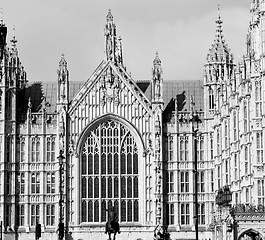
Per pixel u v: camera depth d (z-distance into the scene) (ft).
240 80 510.58
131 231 588.50
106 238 588.09
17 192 595.06
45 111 602.03
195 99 614.34
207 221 593.83
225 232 450.71
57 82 606.55
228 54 604.90
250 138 488.85
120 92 597.11
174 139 598.34
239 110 512.63
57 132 596.70
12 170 595.47
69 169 594.24
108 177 593.42
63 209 589.32
